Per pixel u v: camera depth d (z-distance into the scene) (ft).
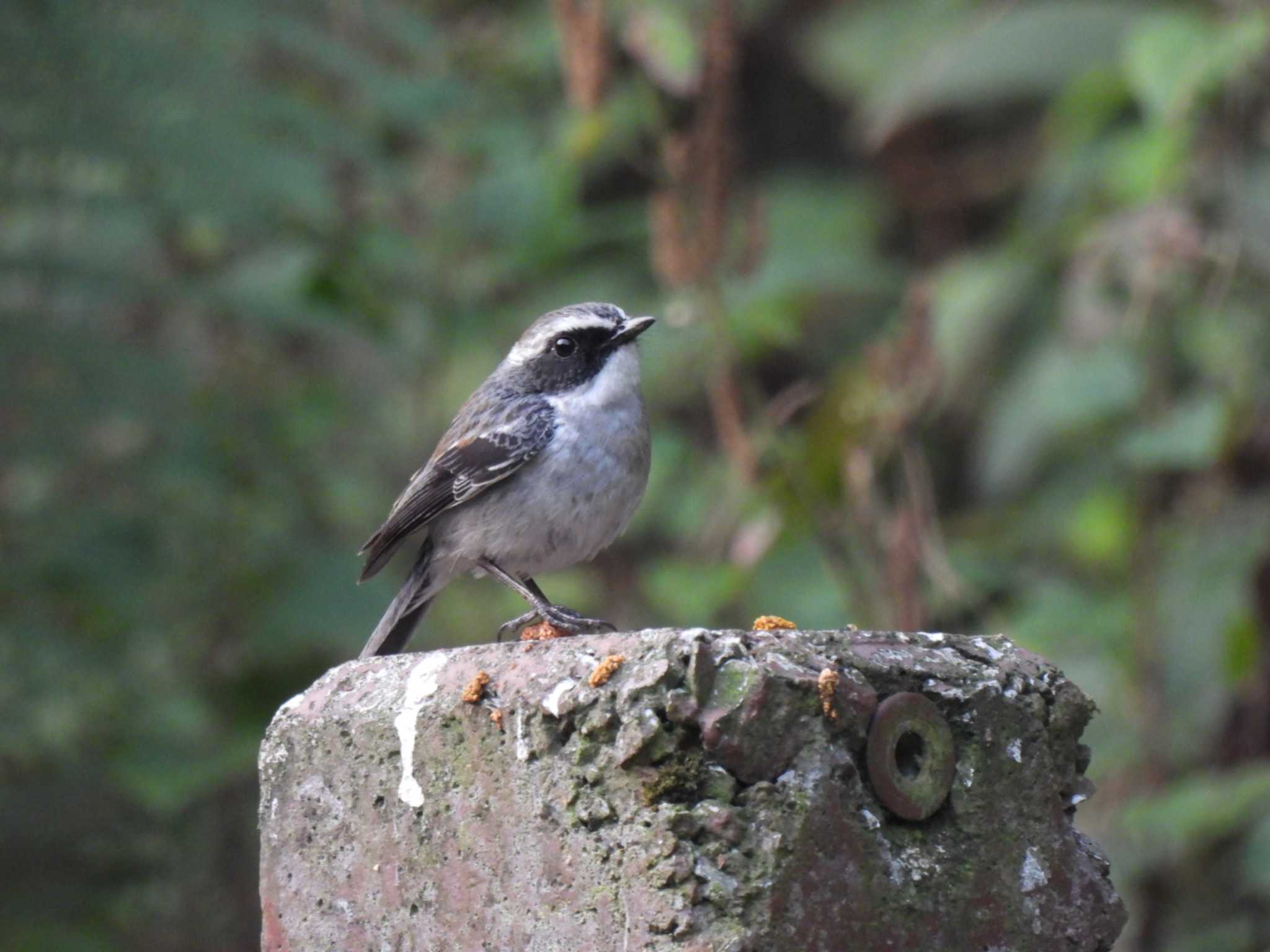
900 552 35.99
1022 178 59.41
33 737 39.91
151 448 40.27
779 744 16.21
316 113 41.39
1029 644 39.99
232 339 48.88
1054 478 48.55
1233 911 39.09
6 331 37.24
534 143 52.54
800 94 66.08
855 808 16.55
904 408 37.81
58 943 37.65
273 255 46.11
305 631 39.70
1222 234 41.75
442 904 17.79
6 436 37.19
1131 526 42.34
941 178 60.64
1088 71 49.93
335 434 51.19
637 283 54.65
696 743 16.12
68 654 38.86
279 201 40.73
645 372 44.32
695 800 16.05
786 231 59.62
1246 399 40.93
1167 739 39.70
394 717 18.43
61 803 39.52
